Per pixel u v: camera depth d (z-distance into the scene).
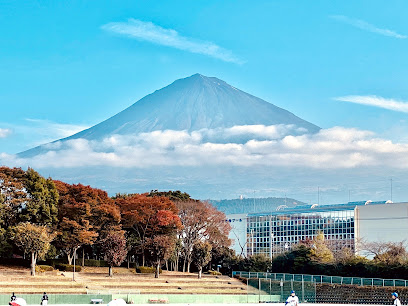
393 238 162.62
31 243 101.19
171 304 85.44
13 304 68.44
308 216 186.00
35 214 115.31
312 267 132.75
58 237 120.19
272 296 101.62
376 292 100.19
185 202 149.75
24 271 106.19
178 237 148.88
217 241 152.75
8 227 111.19
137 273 122.81
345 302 102.69
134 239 135.88
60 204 124.56
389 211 164.62
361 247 160.25
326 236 179.38
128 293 90.94
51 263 120.12
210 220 149.62
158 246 118.56
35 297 79.56
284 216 195.50
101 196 131.00
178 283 112.00
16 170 117.88
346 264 125.81
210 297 94.62
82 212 122.00
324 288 105.00
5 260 113.81
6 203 114.06
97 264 130.50
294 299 73.44
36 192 116.06
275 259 145.62
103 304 81.38
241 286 113.81
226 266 157.88
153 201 136.75
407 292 96.62
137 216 132.88
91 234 119.69
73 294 82.44
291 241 191.62
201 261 124.06
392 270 117.44
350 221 172.38
